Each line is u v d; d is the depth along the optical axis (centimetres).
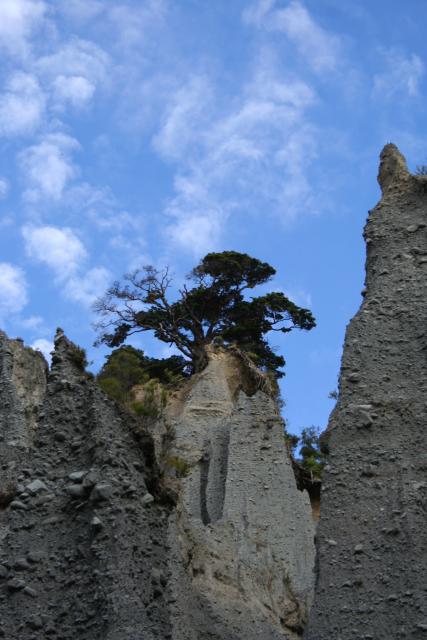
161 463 2397
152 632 1595
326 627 1563
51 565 1683
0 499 1884
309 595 2478
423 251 2122
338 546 1662
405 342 1953
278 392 3884
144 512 1758
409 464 1752
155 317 5106
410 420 1822
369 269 2148
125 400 2708
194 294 5206
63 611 1619
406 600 1559
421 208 2219
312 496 3556
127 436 1866
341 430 1830
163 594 1669
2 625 1611
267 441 3097
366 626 1547
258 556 2555
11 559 1697
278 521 2845
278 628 2288
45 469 1827
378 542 1648
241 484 2969
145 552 1706
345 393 1895
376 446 1791
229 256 5353
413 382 1884
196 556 2305
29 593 1644
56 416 1902
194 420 3341
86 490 1755
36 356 3038
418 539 1634
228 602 2198
